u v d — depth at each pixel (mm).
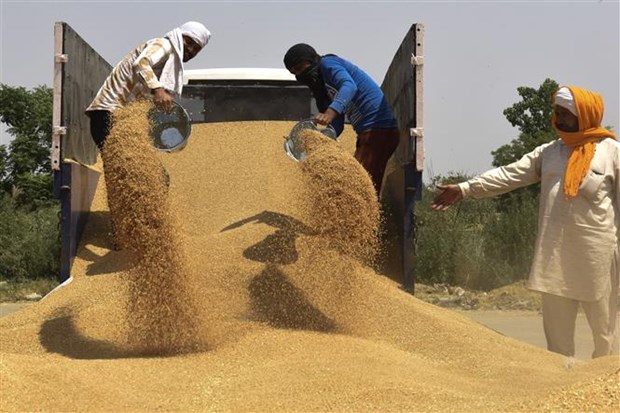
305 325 5566
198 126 9516
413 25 7188
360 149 7098
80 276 7105
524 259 11930
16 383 3904
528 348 5527
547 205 6039
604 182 5887
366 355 4785
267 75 10359
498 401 4023
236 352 4898
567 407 3691
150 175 5137
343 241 5598
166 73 6246
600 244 5863
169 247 5129
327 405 3945
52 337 5551
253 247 6543
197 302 5258
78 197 7504
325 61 6781
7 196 16000
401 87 8055
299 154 6160
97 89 8727
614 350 6008
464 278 12031
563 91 6023
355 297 5762
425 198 12891
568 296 5918
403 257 7125
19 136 18812
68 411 3754
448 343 5484
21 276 13000
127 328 5535
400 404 3959
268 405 3953
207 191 8094
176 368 4578
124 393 4047
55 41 7125
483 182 6406
